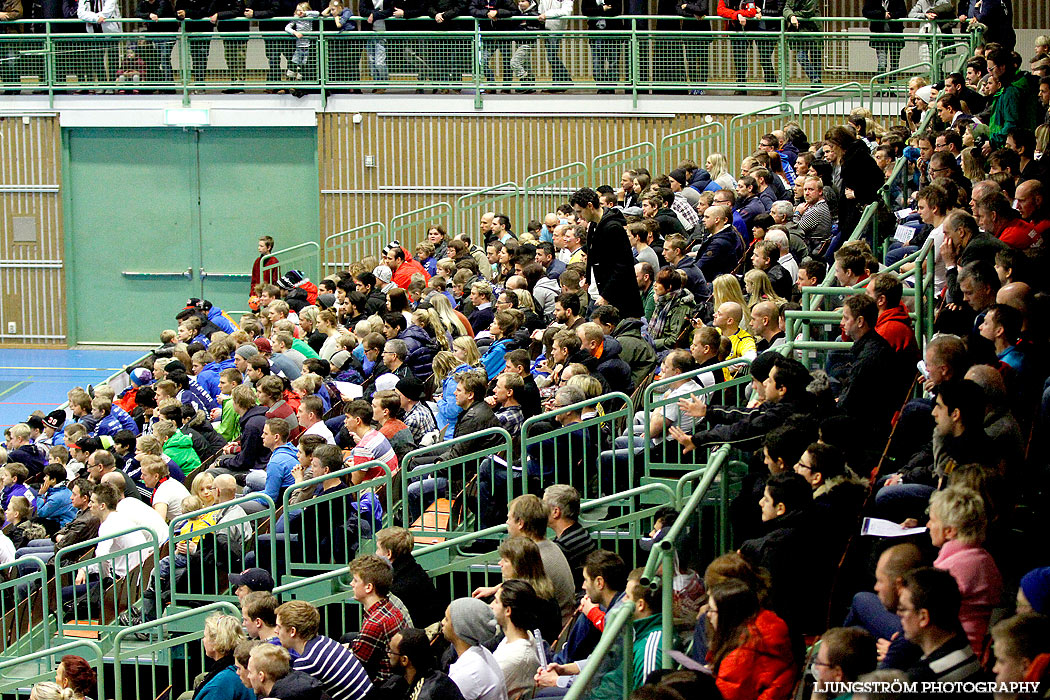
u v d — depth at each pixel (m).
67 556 14.20
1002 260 11.16
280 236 32.16
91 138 32.31
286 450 13.87
